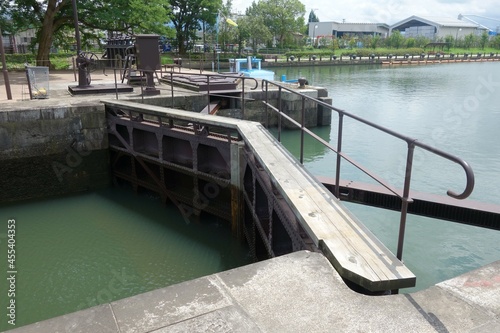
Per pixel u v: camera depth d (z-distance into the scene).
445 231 8.15
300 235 4.36
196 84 14.47
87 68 14.03
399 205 6.14
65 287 6.67
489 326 2.59
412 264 6.91
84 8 25.84
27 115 10.38
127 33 28.39
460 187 10.57
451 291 2.95
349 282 3.30
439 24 104.75
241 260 7.55
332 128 17.83
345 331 2.59
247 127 7.71
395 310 2.77
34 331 2.56
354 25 115.00
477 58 76.31
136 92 13.93
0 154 10.22
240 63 29.25
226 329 2.59
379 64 65.69
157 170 10.48
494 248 7.48
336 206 4.33
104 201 10.63
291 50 72.75
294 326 2.64
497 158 13.18
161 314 2.72
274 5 72.44
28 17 25.58
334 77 41.56
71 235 8.58
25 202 10.55
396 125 18.02
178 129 9.54
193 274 7.04
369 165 12.57
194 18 52.38
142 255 7.71
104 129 11.34
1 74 22.97
